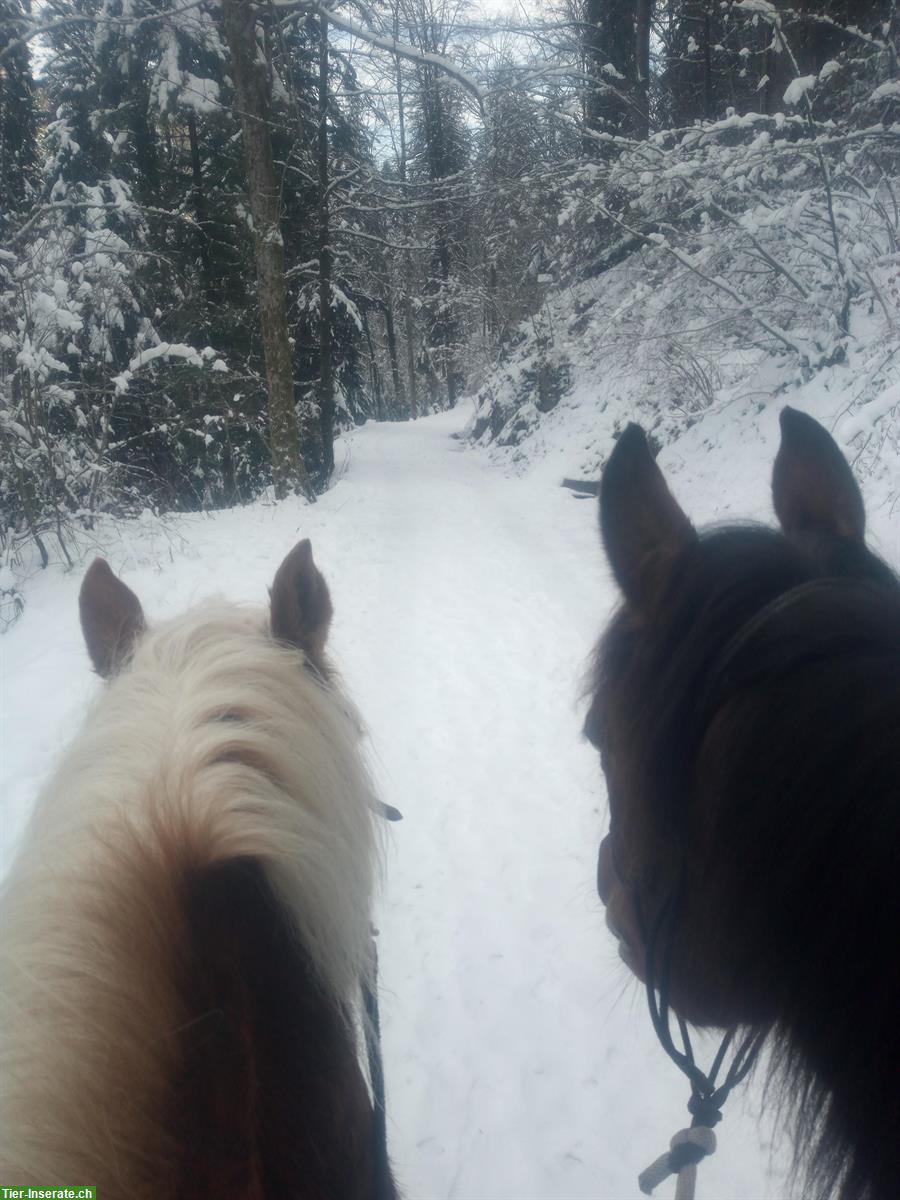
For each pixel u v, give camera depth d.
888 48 9.04
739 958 0.84
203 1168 0.90
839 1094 0.74
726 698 0.90
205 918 0.99
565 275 16.17
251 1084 0.98
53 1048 0.87
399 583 8.34
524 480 14.66
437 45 14.61
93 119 13.88
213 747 1.13
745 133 10.70
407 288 25.98
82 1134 0.84
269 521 10.97
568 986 3.20
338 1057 1.18
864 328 8.95
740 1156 2.51
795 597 0.90
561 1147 2.60
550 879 3.80
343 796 1.33
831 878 0.73
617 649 1.22
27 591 7.91
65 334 9.78
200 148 16.53
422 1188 2.49
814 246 9.27
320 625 1.61
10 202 13.74
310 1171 1.03
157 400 12.80
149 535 9.50
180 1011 0.93
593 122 15.93
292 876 1.09
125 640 1.58
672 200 10.27
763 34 13.52
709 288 10.98
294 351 18.16
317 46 15.53
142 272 12.90
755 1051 0.90
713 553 1.05
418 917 3.61
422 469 18.33
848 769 0.73
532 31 14.08
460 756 4.91
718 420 10.62
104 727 1.21
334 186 15.77
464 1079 2.85
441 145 27.03
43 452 8.46
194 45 13.91
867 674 0.78
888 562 1.20
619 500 1.23
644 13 16.88
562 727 5.19
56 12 12.57
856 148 9.44
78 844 1.03
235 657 1.33
